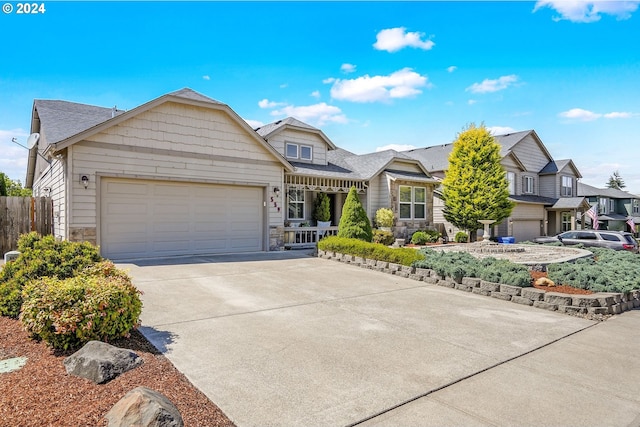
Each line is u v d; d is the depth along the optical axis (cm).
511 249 1373
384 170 1906
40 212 1268
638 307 759
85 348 349
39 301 388
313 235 1633
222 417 291
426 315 608
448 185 2142
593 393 357
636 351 480
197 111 1190
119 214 1059
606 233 1664
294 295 714
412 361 417
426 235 1833
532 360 436
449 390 352
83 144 990
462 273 813
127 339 438
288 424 286
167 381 339
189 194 1191
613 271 872
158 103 1091
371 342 473
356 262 1086
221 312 584
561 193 2783
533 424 299
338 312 607
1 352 379
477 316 613
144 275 852
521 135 2617
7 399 280
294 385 350
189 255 1186
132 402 254
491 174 2045
